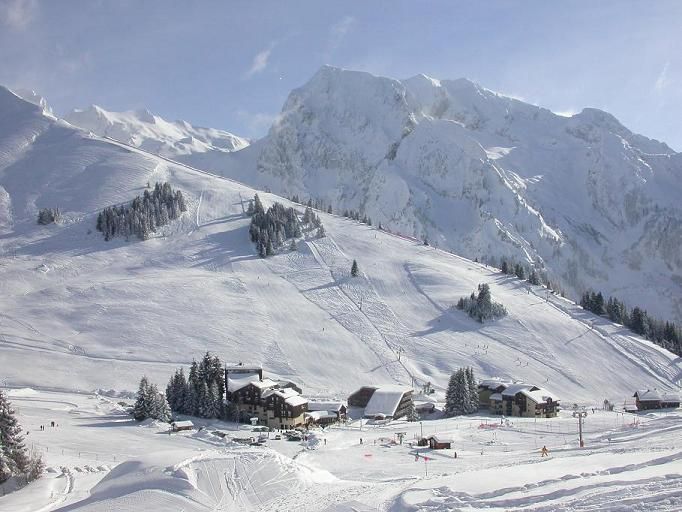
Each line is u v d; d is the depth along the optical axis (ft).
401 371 493.36
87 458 232.73
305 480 167.43
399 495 135.23
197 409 339.98
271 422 340.59
